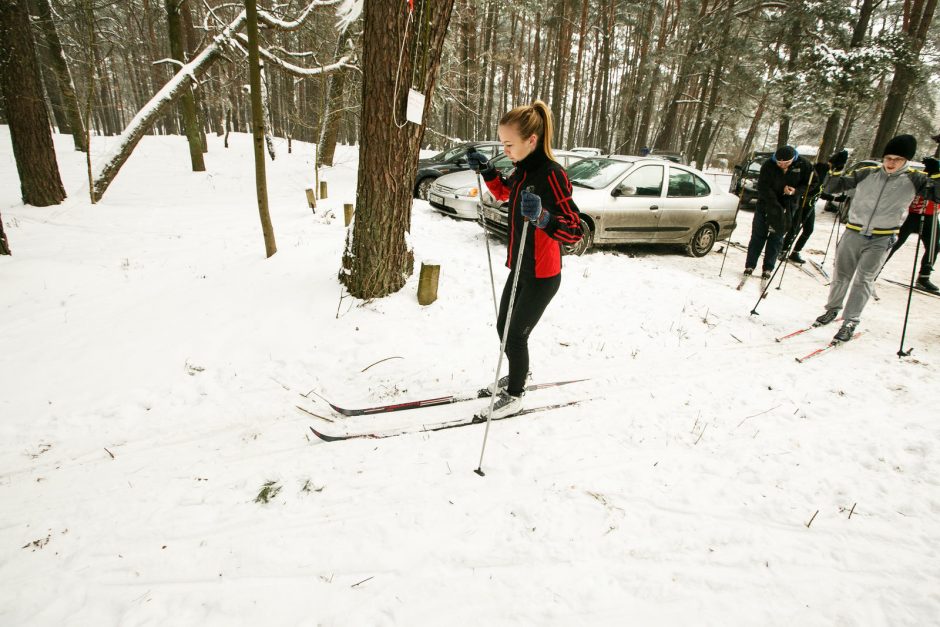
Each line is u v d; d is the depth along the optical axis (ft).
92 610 5.64
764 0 61.57
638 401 10.70
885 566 6.56
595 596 6.01
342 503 7.43
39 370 10.80
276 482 7.88
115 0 25.75
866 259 13.33
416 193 33.19
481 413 9.66
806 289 19.43
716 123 83.56
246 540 6.71
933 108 72.33
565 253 21.01
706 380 11.81
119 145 28.43
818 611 5.86
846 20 52.44
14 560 6.31
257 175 15.93
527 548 6.70
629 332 14.33
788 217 18.52
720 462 8.75
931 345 14.30
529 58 98.07
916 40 48.03
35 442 8.84
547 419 9.86
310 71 31.14
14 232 20.42
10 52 22.93
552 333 13.92
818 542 6.97
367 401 10.49
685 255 24.34
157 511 7.23
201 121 53.83
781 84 53.98
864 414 10.40
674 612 5.81
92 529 6.87
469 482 7.97
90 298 14.47
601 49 90.58
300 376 11.26
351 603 5.81
